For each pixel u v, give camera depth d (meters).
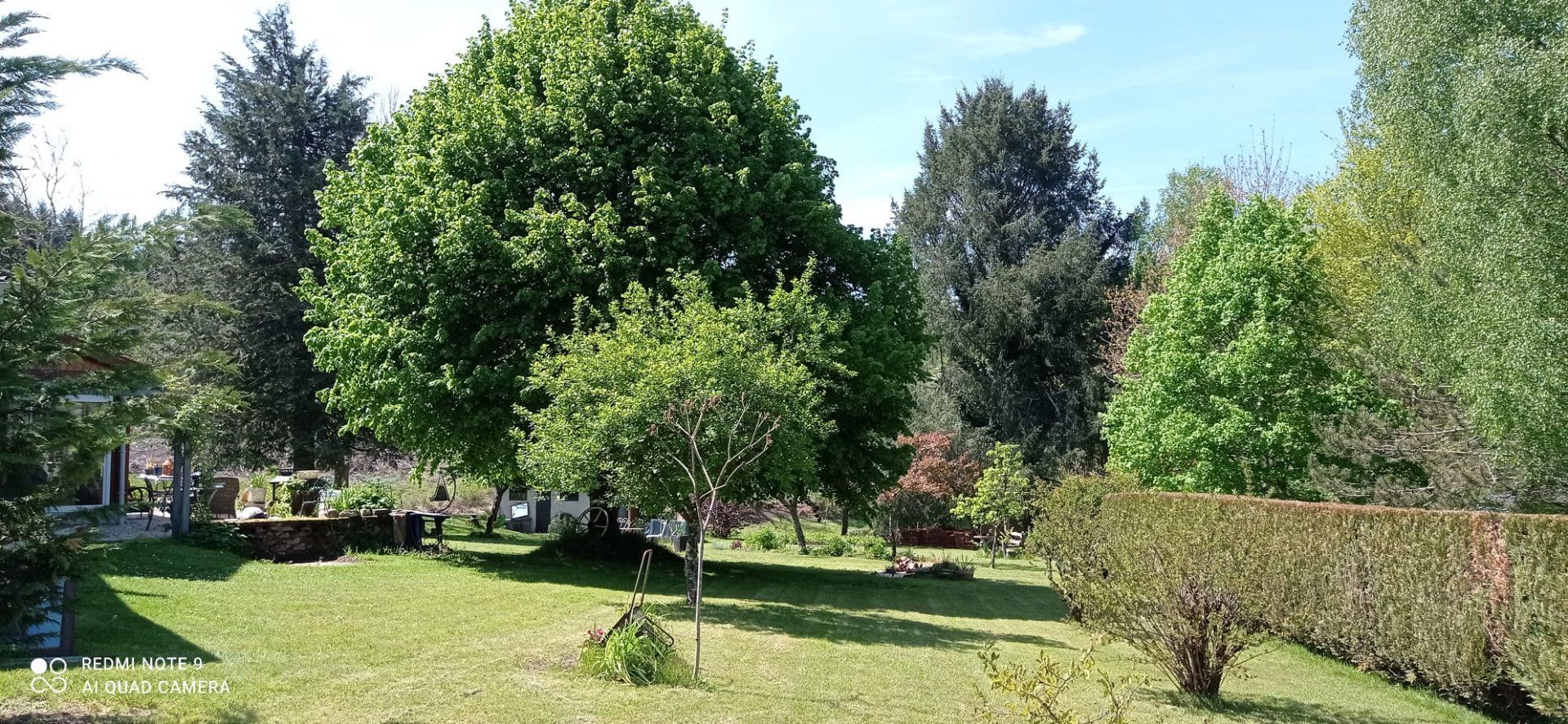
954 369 43.00
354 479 35.78
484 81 20.25
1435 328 17.09
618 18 19.84
